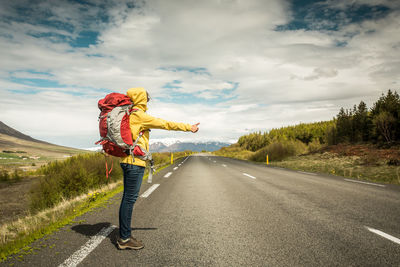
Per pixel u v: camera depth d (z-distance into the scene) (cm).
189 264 242
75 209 461
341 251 273
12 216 576
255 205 507
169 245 291
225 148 9112
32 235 317
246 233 334
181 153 5562
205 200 559
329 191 671
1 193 838
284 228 355
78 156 1311
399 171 1059
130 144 257
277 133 6688
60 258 253
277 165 1798
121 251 272
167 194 634
